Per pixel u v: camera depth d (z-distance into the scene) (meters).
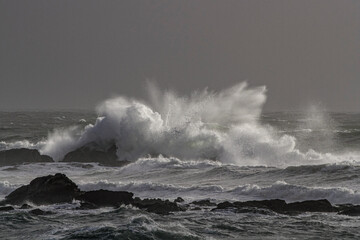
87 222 67.31
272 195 82.81
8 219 69.81
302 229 62.53
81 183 96.19
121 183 94.38
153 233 56.88
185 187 90.94
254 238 58.78
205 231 61.72
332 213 71.00
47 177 84.88
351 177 92.56
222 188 88.69
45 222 67.94
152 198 85.88
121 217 69.69
